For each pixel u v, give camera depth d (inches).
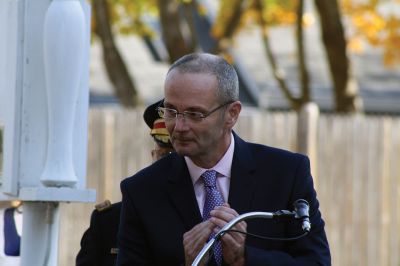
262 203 375.9
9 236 511.8
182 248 372.8
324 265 371.2
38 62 376.2
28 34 375.6
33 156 376.2
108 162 852.0
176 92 357.7
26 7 374.9
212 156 376.2
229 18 1026.1
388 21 1146.7
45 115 377.1
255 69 1753.2
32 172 376.2
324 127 879.1
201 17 1845.5
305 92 1093.8
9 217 513.7
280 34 1887.3
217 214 352.2
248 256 356.2
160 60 1795.0
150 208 379.6
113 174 852.6
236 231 348.2
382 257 891.4
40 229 383.9
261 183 378.3
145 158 854.5
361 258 887.7
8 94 381.4
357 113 1058.1
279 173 379.9
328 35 1024.2
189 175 380.5
